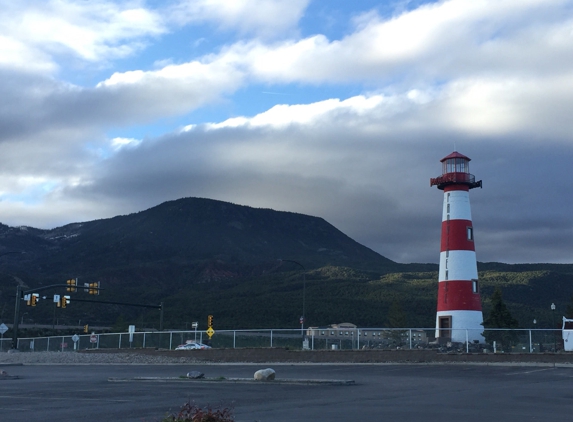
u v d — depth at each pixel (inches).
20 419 644.7
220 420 459.5
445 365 1508.4
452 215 2262.6
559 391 892.6
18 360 1967.3
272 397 840.9
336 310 3941.9
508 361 1550.2
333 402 772.6
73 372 1501.0
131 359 1939.0
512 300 4146.2
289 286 5137.8
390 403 756.6
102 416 663.8
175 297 5748.0
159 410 712.4
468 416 632.4
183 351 1927.9
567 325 1739.7
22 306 4837.6
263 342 1884.8
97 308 5196.9
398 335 1733.5
